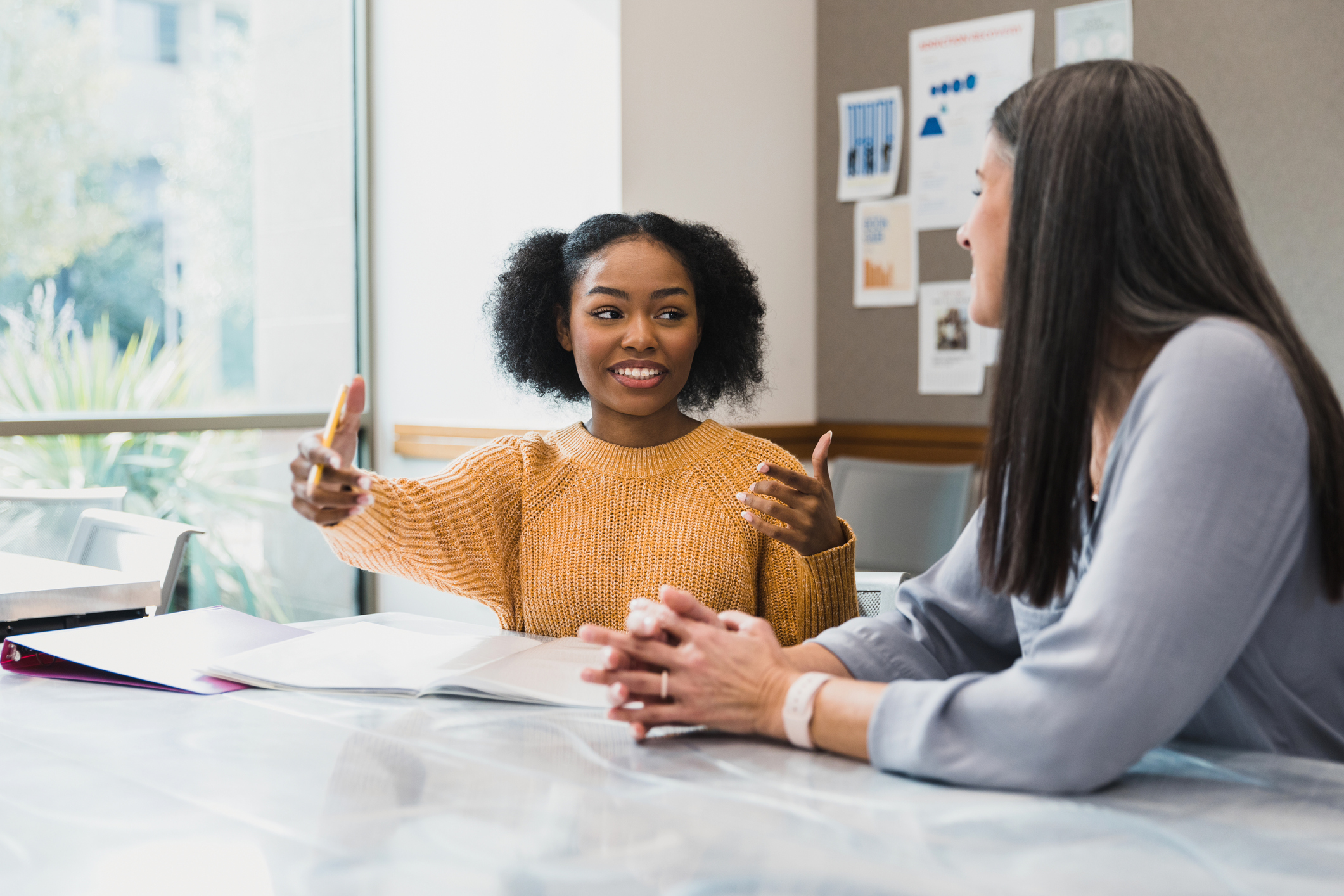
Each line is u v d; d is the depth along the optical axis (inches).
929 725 28.8
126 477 121.6
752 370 62.8
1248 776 29.4
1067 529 31.6
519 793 27.7
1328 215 102.9
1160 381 29.5
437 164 131.0
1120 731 27.3
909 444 128.6
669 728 34.2
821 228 135.0
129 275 123.2
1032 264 31.6
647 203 114.2
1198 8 108.3
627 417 54.1
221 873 22.8
